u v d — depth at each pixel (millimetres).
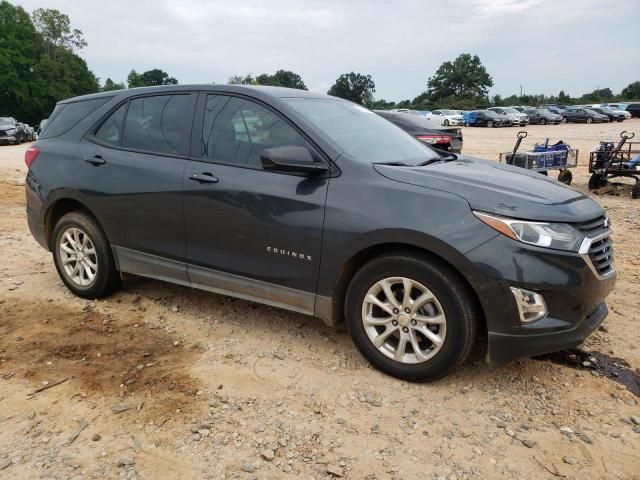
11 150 23641
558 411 3100
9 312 4375
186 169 3922
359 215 3268
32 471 2574
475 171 3623
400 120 11203
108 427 2902
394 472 2607
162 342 3873
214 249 3854
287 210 3496
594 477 2582
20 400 3135
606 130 35531
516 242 2963
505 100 91875
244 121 3822
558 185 3590
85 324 4160
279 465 2641
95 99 4676
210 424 2932
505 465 2660
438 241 3039
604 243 3291
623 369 3578
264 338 3941
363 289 3377
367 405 3131
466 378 3426
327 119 3855
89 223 4473
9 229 7227
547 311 3002
